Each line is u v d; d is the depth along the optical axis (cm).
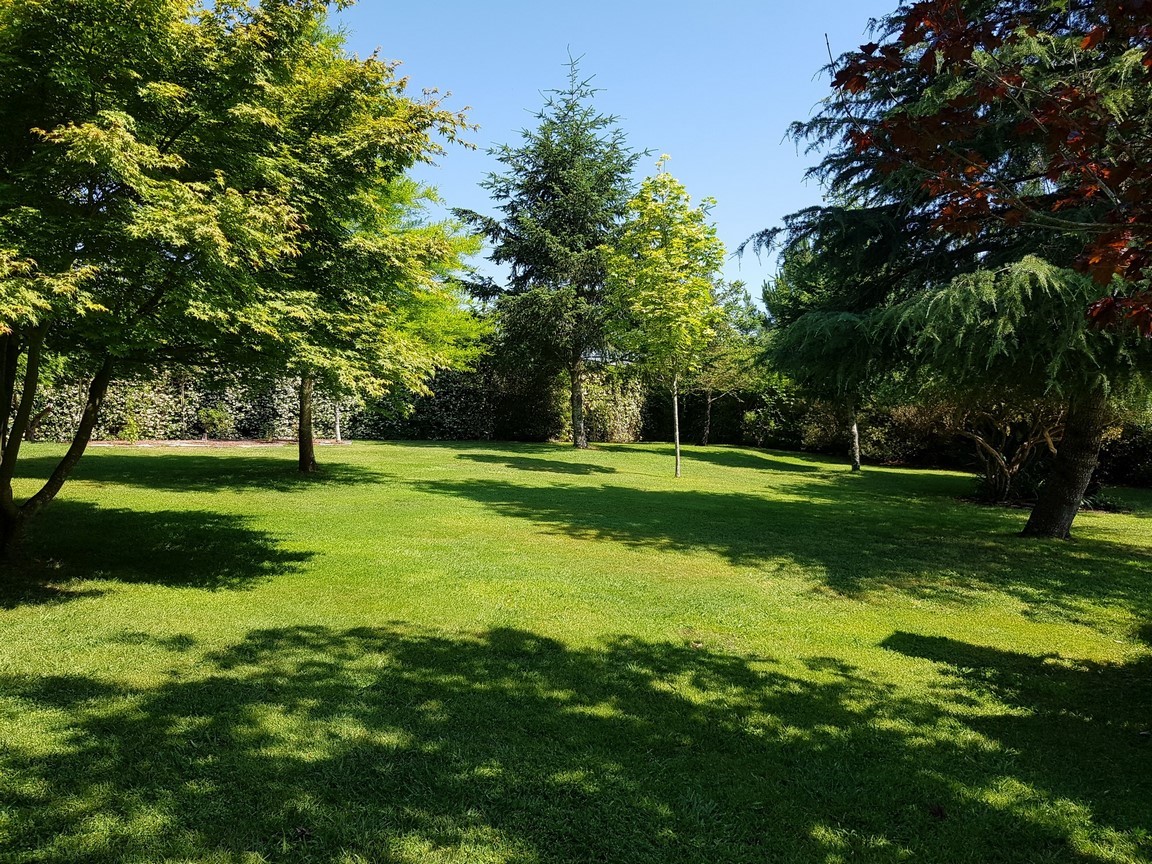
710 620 494
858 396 984
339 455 1620
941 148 272
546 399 2438
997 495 1277
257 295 491
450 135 609
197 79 495
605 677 382
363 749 292
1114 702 374
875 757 303
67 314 424
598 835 240
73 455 588
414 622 466
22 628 423
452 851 229
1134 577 661
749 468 1833
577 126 2148
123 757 278
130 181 392
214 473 1199
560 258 2072
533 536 783
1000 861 234
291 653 400
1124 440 1602
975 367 717
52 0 421
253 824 238
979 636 481
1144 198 247
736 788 273
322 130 591
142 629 430
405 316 1345
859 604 551
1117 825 257
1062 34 550
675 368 1606
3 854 217
